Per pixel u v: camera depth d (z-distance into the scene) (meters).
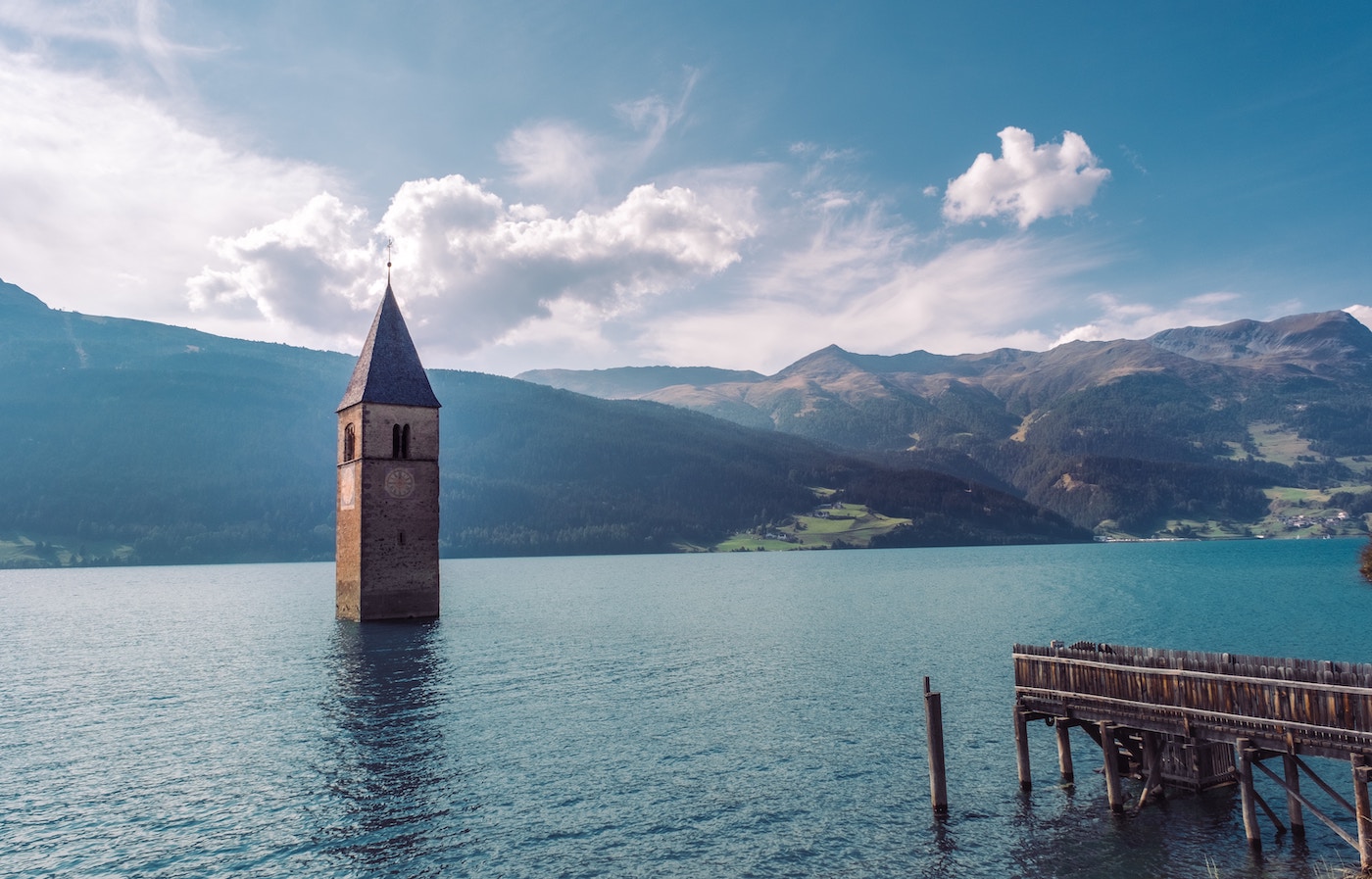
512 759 38.06
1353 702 24.67
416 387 85.38
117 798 33.62
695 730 43.00
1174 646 67.56
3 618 108.19
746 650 69.56
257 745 40.72
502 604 114.94
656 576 184.75
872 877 26.66
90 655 73.00
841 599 119.44
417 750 39.59
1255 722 26.95
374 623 82.69
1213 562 199.12
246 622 96.12
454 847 28.91
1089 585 139.00
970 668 59.38
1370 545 134.38
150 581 198.62
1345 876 25.16
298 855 28.30
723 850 28.69
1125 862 27.25
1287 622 82.00
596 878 26.66
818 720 44.88
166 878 26.67
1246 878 25.88
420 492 85.06
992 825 30.41
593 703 49.03
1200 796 32.41
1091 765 36.78
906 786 34.56
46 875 26.91
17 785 35.28
